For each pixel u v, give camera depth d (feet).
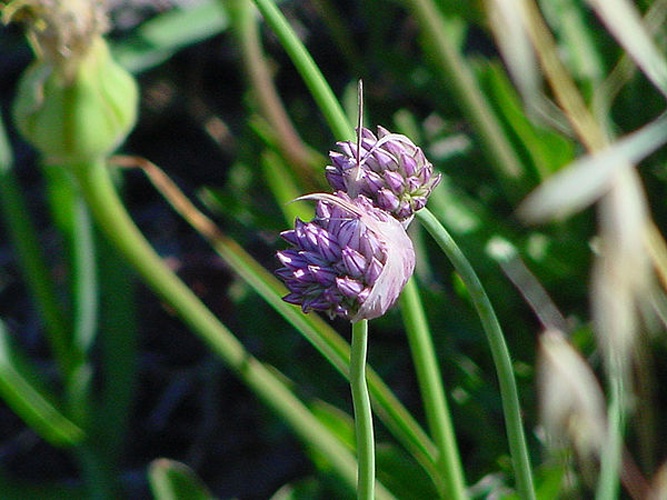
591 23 2.27
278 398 1.99
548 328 2.05
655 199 2.23
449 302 2.19
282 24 1.77
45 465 2.38
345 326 2.39
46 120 1.87
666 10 2.11
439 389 1.81
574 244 2.18
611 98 2.19
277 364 2.24
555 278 2.19
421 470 2.01
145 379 2.46
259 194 2.45
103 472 2.13
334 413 2.05
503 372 1.67
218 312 2.48
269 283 1.96
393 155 1.61
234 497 2.26
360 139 1.60
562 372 1.90
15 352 2.10
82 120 1.87
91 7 1.84
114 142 1.91
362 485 1.65
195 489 2.00
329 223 1.55
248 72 2.20
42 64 1.86
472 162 2.39
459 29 2.35
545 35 2.02
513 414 1.68
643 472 2.08
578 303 2.21
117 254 2.15
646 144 1.93
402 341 2.27
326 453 1.99
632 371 2.03
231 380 2.40
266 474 2.27
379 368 2.24
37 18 1.83
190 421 2.39
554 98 2.21
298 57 1.77
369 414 1.63
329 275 1.54
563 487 1.99
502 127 2.19
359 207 1.55
